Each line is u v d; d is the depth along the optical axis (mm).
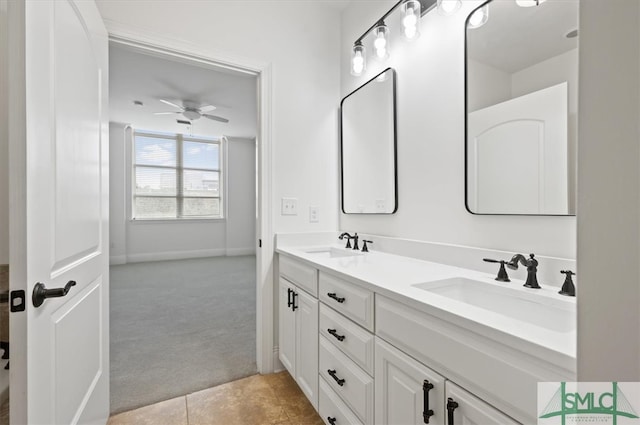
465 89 1306
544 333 609
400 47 1674
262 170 1916
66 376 1011
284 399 1638
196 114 4242
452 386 745
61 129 964
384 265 1344
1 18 1098
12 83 746
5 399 1008
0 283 1071
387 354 962
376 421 1015
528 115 1098
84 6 1160
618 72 377
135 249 5727
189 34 1694
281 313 1849
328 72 2133
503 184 1170
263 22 1903
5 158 1098
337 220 2170
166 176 6008
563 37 1016
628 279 368
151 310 3014
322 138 2109
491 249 1206
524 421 593
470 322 690
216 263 5633
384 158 1777
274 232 1938
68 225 1018
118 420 1464
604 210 391
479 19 1242
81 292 1153
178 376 1841
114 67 3094
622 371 376
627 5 369
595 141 399
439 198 1442
